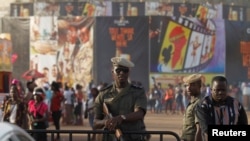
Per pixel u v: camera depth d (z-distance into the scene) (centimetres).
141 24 7006
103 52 7062
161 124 4562
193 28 7056
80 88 4469
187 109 1334
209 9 8519
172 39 7025
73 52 7144
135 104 1204
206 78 7038
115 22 7044
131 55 7019
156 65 6981
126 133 1198
